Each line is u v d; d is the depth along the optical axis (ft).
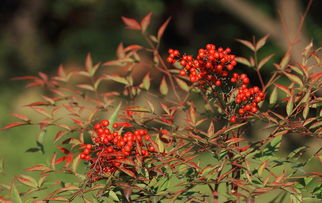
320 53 26.96
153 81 42.32
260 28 40.01
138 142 9.99
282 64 12.83
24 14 61.82
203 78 11.12
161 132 10.66
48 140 34.86
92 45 57.98
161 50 57.57
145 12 56.08
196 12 55.77
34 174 30.55
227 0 41.45
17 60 57.98
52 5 60.90
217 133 10.03
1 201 10.50
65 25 62.08
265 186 9.89
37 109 11.84
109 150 9.98
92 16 59.67
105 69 55.21
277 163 10.66
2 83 52.65
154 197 10.05
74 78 48.11
